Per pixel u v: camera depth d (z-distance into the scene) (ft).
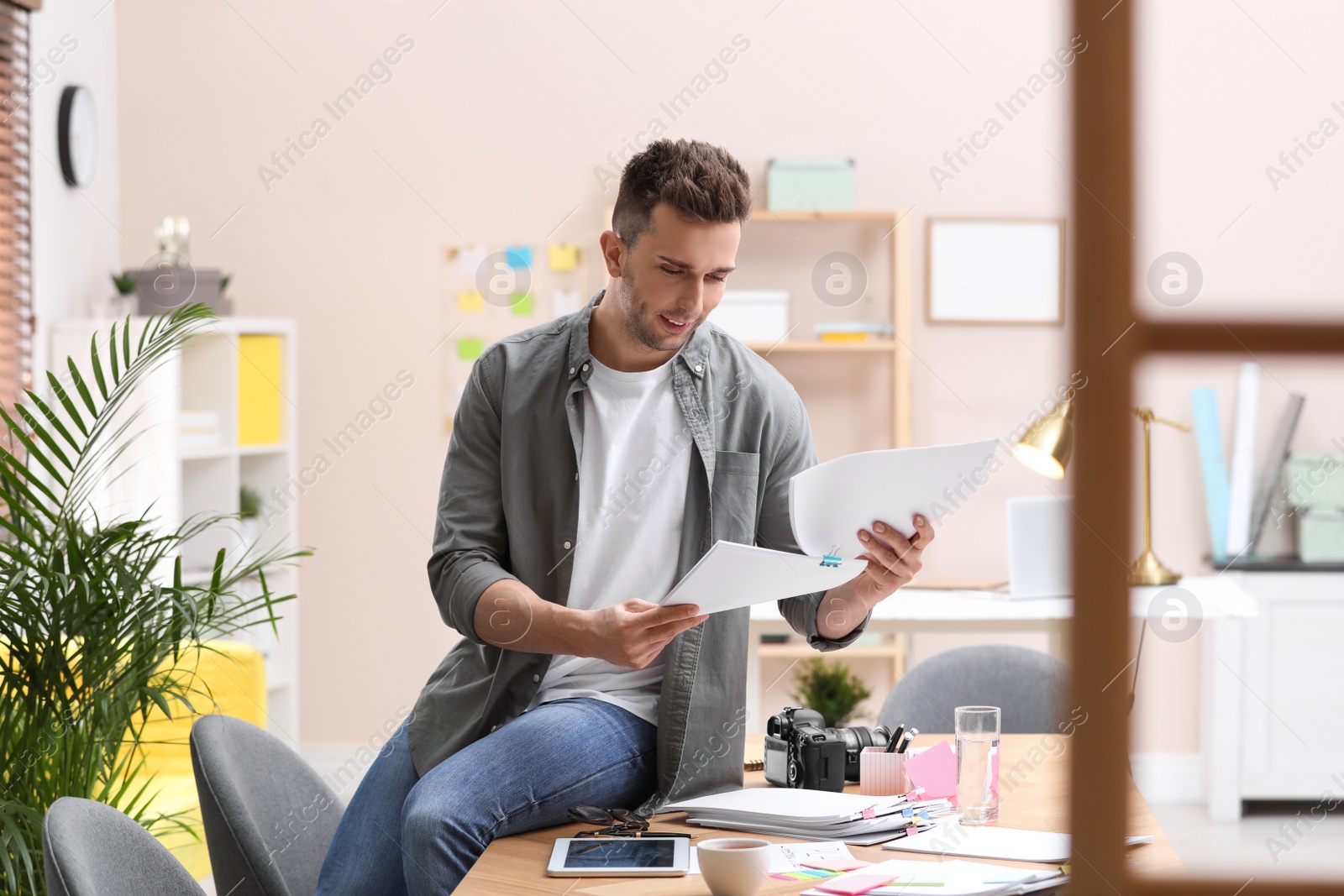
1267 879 1.77
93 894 3.92
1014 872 3.92
